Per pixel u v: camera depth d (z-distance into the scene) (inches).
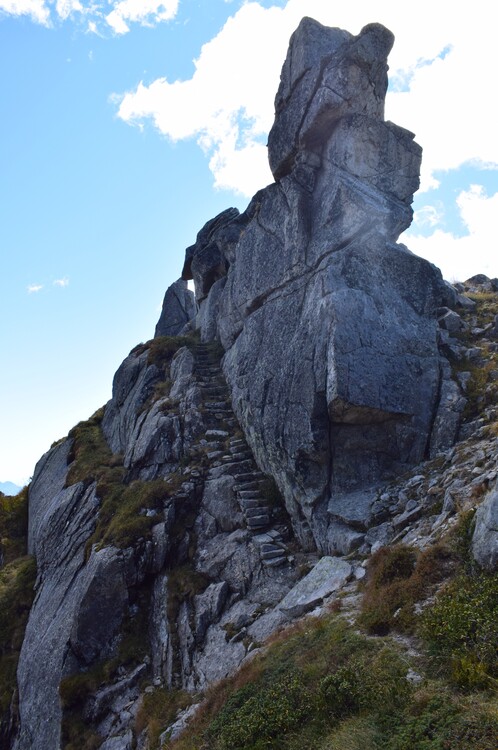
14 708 681.6
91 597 670.5
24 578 910.4
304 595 513.0
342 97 772.6
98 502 861.8
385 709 298.2
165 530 710.5
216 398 927.0
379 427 648.4
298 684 361.7
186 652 571.5
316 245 773.3
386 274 733.3
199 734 387.9
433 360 689.0
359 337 665.6
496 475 445.1
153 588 683.4
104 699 577.0
